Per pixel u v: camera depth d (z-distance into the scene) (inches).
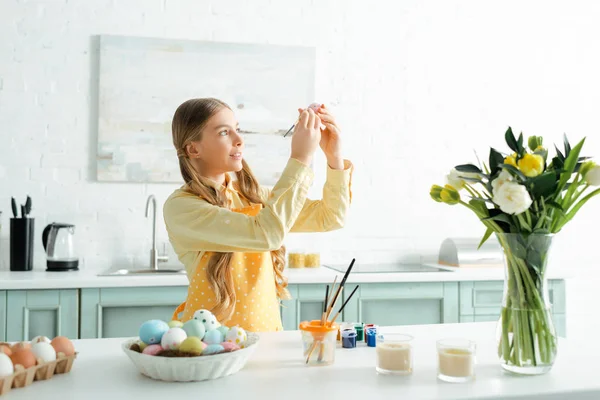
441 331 60.6
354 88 136.9
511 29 144.5
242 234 54.5
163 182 127.0
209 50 129.1
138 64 126.0
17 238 114.0
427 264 133.0
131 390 39.4
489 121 142.7
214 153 62.6
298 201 54.6
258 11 132.4
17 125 122.3
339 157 66.2
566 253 144.9
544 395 39.3
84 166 124.9
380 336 52.9
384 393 38.9
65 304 101.7
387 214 137.3
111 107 124.9
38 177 123.1
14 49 122.5
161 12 128.0
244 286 62.9
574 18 147.6
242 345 45.3
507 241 44.9
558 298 118.6
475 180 46.8
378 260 136.6
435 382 41.8
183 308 66.7
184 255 65.4
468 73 142.2
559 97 146.0
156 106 126.6
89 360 47.9
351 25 137.0
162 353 41.6
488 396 38.5
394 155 138.3
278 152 131.5
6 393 38.5
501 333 45.3
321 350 46.8
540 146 48.0
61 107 124.0
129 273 119.0
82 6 125.0
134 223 126.6
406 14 139.8
